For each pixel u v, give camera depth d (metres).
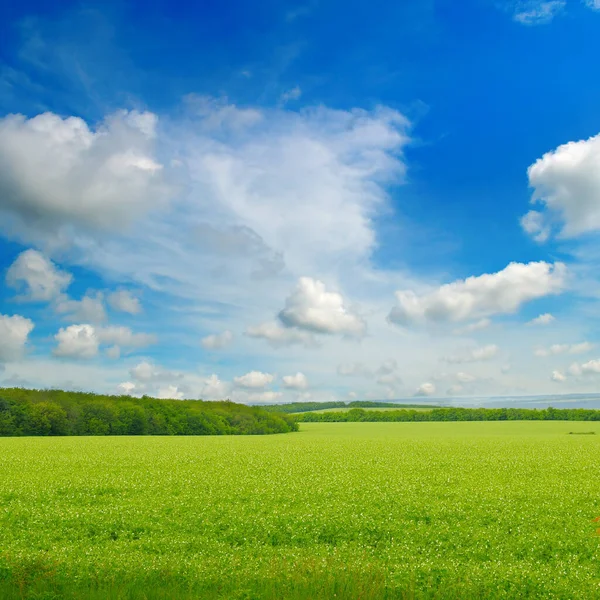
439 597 12.01
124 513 20.64
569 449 53.81
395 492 25.80
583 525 19.67
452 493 25.64
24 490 25.75
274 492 25.55
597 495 25.38
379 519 20.25
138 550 15.84
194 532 18.42
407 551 16.31
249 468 35.72
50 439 70.19
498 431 102.69
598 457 44.81
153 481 28.92
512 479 31.05
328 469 35.28
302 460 41.66
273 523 19.45
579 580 13.41
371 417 172.25
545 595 12.53
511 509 22.12
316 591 11.39
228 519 19.91
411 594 11.78
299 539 17.69
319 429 129.50
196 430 112.06
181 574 13.02
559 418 160.12
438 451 51.25
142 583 12.12
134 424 100.62
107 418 97.94
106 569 13.15
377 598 11.30
